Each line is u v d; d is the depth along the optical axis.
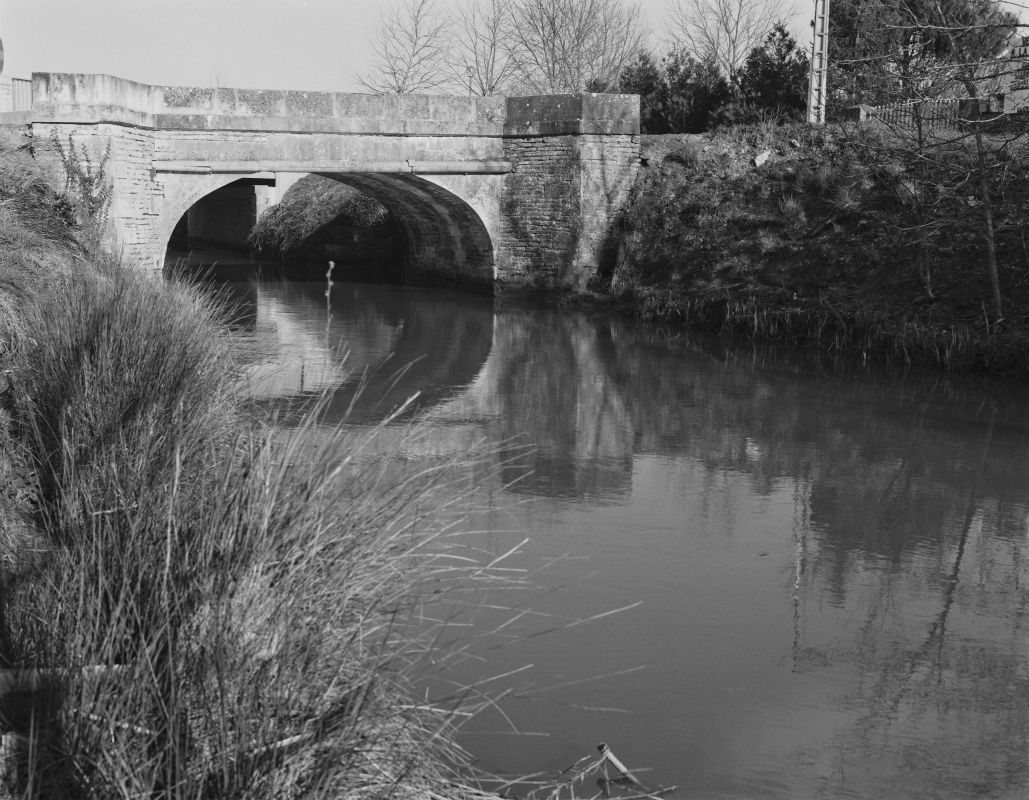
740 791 5.24
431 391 14.79
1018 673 6.68
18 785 3.32
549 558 8.24
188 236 46.62
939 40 18.31
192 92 22.88
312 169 23.94
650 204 24.59
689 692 6.25
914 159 19.11
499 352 18.39
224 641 3.43
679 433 12.63
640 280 23.72
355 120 24.28
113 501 5.12
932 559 8.62
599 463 11.21
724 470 11.06
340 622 3.95
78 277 10.06
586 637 6.87
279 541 3.88
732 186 23.44
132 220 21.23
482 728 5.64
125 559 3.98
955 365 16.45
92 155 19.97
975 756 5.68
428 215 28.41
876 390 15.16
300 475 4.23
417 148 25.12
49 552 5.20
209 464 5.29
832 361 17.52
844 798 5.20
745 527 9.28
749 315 19.73
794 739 5.78
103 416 6.40
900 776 5.44
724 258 22.03
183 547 4.05
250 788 3.18
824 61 24.67
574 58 45.66
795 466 11.27
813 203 22.00
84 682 3.51
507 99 25.83
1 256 10.32
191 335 8.09
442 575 7.11
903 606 7.68
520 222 26.00
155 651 3.58
